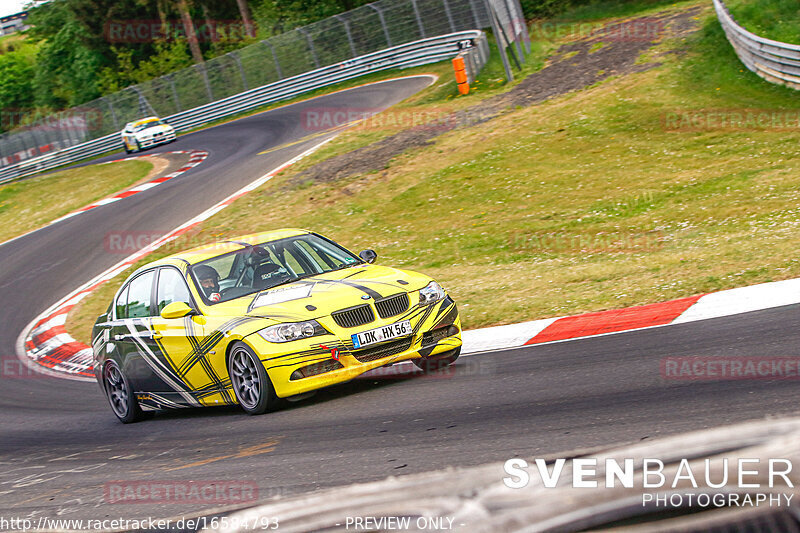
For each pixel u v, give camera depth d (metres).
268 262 6.55
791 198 11.35
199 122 39.12
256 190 18.62
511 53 25.44
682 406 4.12
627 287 8.30
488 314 8.44
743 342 5.38
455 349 6.22
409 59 34.25
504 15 25.14
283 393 5.62
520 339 7.05
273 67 38.44
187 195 20.33
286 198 17.45
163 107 41.28
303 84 36.94
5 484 5.57
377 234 14.20
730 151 14.41
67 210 24.11
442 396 5.42
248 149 25.62
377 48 35.91
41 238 20.53
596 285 8.84
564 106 19.16
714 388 4.37
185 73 40.41
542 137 17.25
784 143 14.27
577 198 13.69
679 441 3.21
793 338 5.21
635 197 13.04
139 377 6.93
